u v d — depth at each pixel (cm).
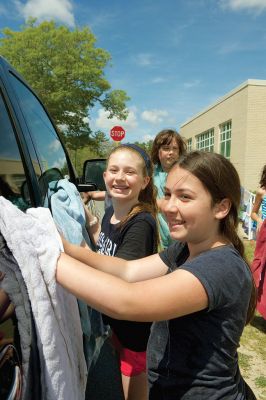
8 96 160
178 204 124
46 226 111
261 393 278
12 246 93
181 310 110
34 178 160
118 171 191
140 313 107
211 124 2089
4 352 79
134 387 191
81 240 163
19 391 80
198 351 118
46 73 1981
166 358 124
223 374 119
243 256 132
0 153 133
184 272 112
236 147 1681
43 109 251
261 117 1554
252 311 137
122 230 184
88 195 313
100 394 244
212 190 121
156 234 190
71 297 118
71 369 108
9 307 84
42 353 93
